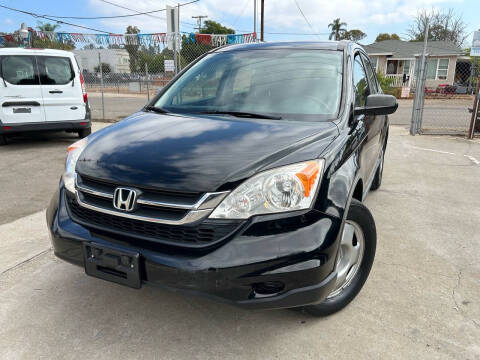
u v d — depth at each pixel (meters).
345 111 2.56
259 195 1.82
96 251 1.99
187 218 1.81
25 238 3.39
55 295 2.56
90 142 2.39
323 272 1.85
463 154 7.22
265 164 1.90
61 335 2.20
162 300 2.52
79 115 7.71
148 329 2.25
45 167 5.89
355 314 2.39
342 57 2.99
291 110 2.59
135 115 2.84
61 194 2.32
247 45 3.43
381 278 2.81
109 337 2.18
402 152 7.38
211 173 1.85
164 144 2.12
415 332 2.24
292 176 1.87
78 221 2.11
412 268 2.96
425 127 11.18
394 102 2.73
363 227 2.37
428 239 3.50
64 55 7.46
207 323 2.30
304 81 2.79
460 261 3.10
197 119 2.54
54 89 7.34
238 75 2.99
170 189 1.83
